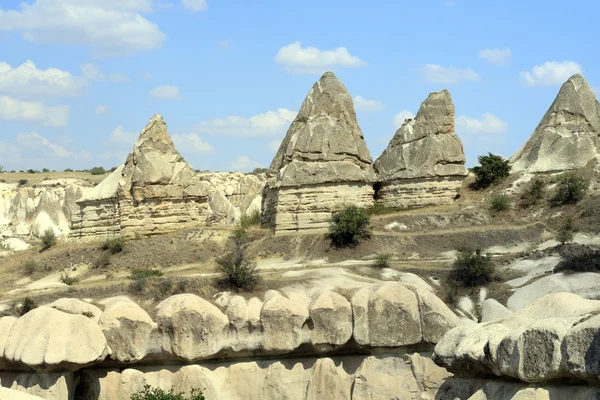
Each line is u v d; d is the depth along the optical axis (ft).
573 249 182.91
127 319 141.79
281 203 215.51
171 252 207.51
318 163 217.56
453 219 212.23
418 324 134.92
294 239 209.56
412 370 134.92
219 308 149.48
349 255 199.72
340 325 138.92
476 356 84.89
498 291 170.60
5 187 432.25
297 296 146.10
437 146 228.43
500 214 214.07
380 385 135.33
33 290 181.68
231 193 382.83
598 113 234.99
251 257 206.80
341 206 215.72
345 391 139.44
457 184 228.84
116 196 221.46
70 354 135.23
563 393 75.97
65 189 391.24
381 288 138.51
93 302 153.69
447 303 171.94
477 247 199.93
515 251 197.88
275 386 142.41
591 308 84.12
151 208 217.56
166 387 142.61
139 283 165.27
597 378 71.31
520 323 86.48
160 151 221.87
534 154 234.17
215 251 209.26
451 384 91.20
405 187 227.40
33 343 135.44
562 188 213.66
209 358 144.25
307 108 231.91
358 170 220.23
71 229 231.71
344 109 224.12
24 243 342.23
